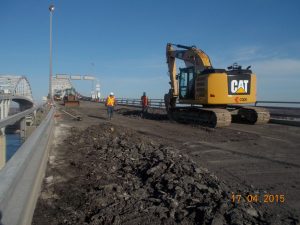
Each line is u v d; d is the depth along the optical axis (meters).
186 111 21.48
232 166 9.10
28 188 4.21
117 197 6.14
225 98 18.84
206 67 20.42
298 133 16.17
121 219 5.16
